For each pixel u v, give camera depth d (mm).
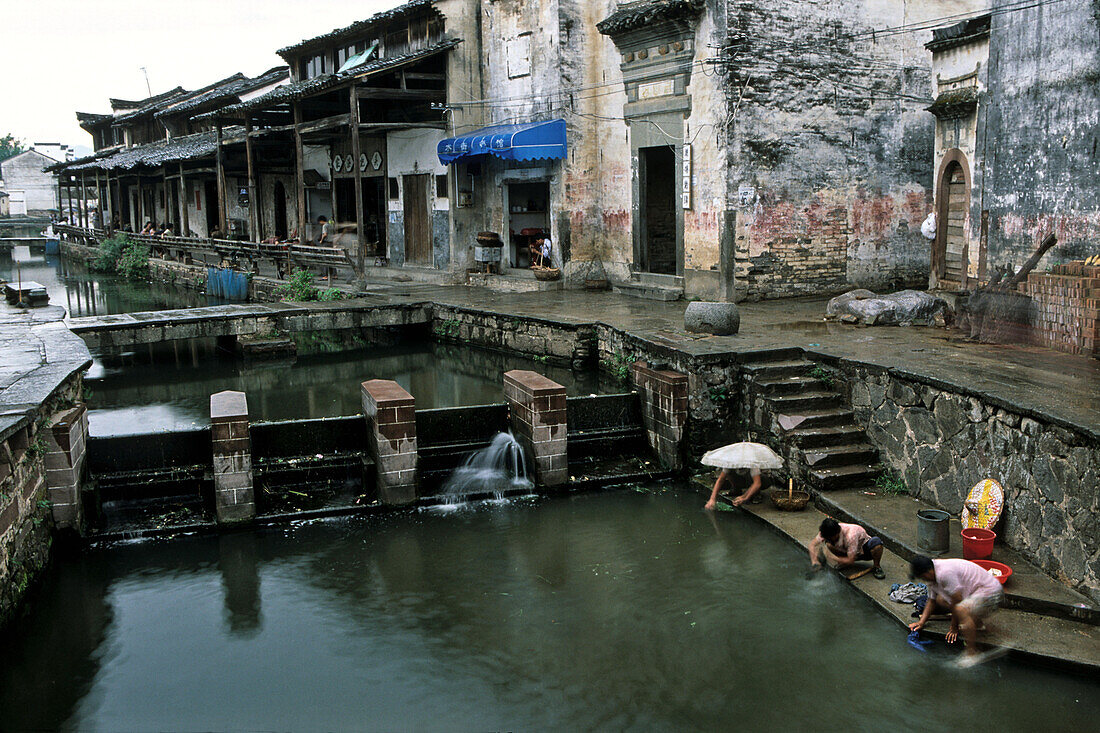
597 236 18688
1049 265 10945
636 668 6520
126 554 8586
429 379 14836
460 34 19906
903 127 16625
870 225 16609
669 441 10461
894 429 9047
